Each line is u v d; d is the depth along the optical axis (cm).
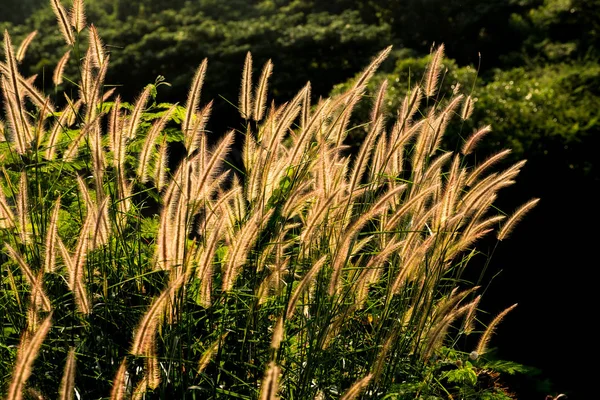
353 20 1667
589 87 1062
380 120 312
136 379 290
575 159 826
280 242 287
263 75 326
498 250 777
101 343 298
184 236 270
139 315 307
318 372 306
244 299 311
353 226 278
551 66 1292
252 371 300
